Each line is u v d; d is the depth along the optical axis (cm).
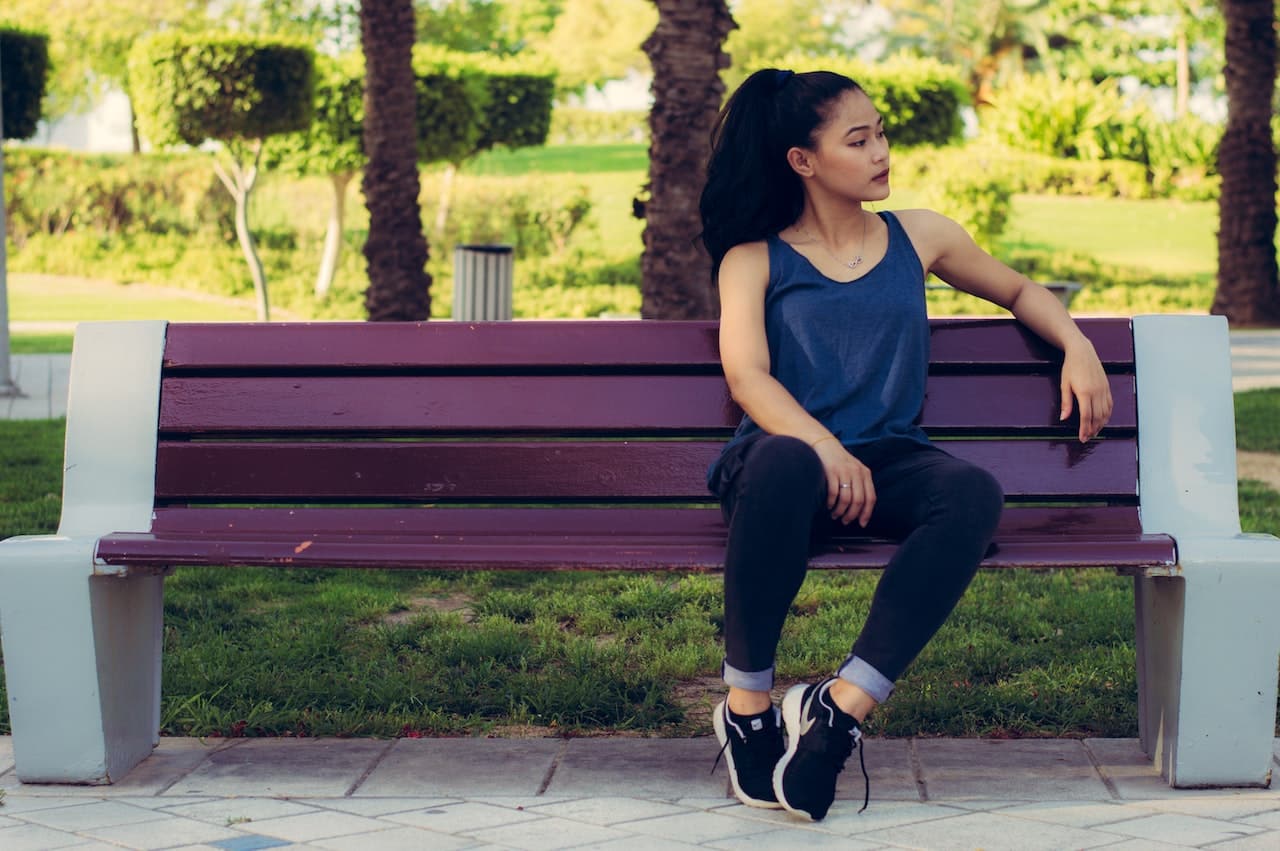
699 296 929
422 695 365
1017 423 316
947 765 311
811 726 268
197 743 335
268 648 414
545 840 263
